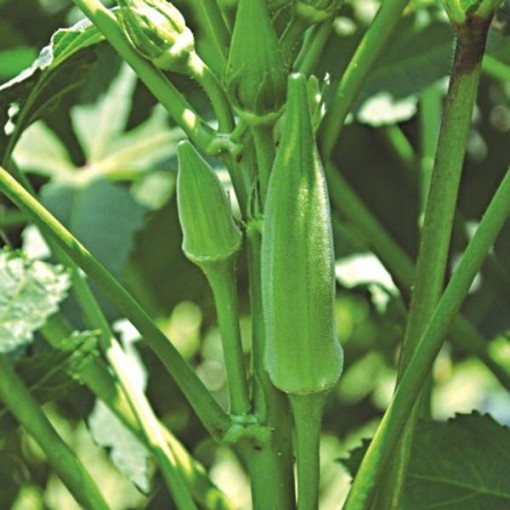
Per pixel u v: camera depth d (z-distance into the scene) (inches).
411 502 29.5
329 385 24.9
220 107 25.6
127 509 45.8
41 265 26.6
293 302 24.4
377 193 40.4
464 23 25.2
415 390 24.9
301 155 24.0
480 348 35.8
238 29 24.4
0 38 39.0
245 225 25.8
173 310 42.0
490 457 29.5
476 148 40.4
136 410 28.3
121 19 25.5
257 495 26.0
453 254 38.9
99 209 36.7
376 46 25.9
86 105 38.1
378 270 36.4
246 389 25.8
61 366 27.0
